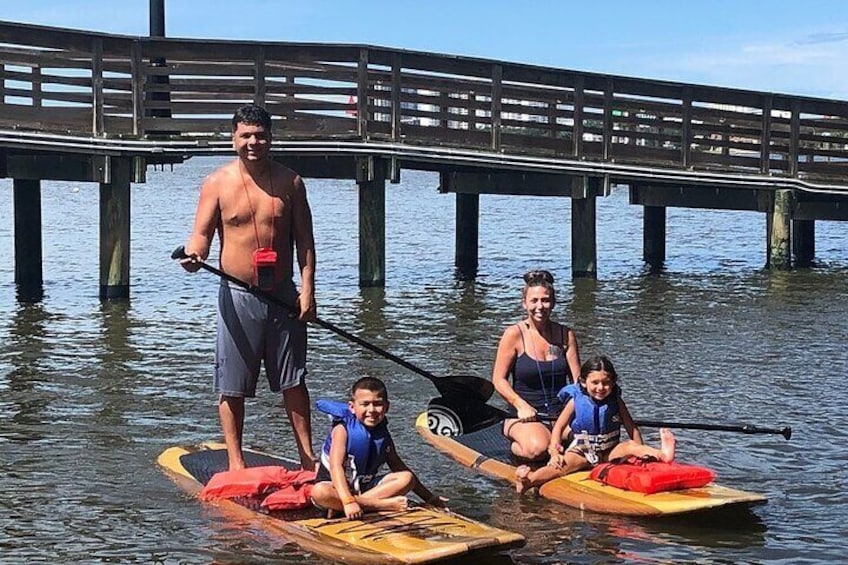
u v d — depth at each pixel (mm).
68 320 14305
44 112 15352
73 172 15836
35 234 18047
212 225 7230
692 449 8555
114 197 15750
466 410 8453
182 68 16078
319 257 22891
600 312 15164
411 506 6734
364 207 17188
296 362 7363
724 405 9930
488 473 7879
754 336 13328
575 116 18906
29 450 8492
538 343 8195
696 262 22000
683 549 6500
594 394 7582
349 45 16781
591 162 18875
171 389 10516
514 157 17953
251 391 7328
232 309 7246
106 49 15609
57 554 6449
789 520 6984
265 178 7242
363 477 6680
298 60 16547
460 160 17453
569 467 7504
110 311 15070
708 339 13133
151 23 18141
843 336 13336
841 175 21516
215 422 9367
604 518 6992
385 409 6688
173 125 15984
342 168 17359
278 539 6469
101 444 8672
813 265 21391
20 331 13492
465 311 15250
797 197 20688
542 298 8117
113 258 15922
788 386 10664
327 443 6742
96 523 6898
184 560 6305
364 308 15438
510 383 8289
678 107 19906
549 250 24812
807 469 8047
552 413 8172
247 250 7227
